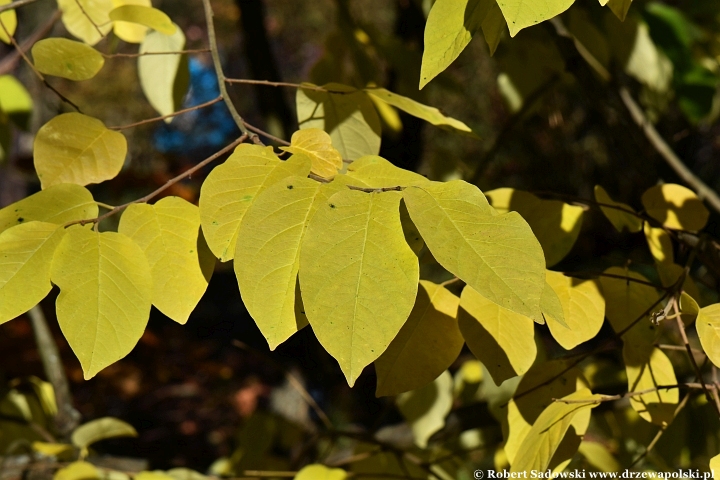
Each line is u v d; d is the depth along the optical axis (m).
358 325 0.61
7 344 2.06
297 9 5.81
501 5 0.63
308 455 1.34
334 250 0.63
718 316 0.69
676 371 1.08
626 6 0.66
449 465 1.12
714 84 1.13
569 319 0.74
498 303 0.61
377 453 1.07
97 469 0.98
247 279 0.63
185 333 3.55
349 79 1.06
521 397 0.78
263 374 4.25
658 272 0.80
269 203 0.64
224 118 6.12
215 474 1.28
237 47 6.04
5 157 1.28
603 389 1.05
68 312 0.65
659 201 0.82
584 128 2.51
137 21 0.80
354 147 0.80
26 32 1.74
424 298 0.74
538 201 0.79
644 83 1.24
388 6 4.48
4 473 1.19
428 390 1.07
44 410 1.39
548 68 1.22
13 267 0.65
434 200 0.64
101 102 5.22
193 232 0.69
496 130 3.84
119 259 0.66
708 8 1.28
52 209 0.68
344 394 2.69
